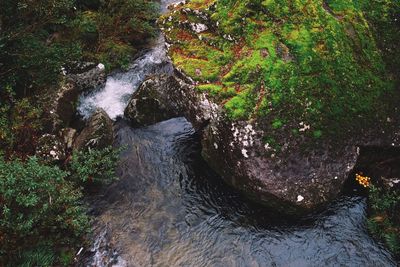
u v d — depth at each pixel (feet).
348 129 21.85
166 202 23.15
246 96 22.22
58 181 20.48
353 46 22.80
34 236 19.54
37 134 24.22
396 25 23.11
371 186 21.27
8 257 18.72
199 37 26.09
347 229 21.20
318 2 23.57
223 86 23.20
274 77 22.22
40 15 25.50
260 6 24.16
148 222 22.21
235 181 22.62
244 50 23.89
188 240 21.39
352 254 20.30
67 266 19.92
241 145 21.56
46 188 19.29
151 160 25.34
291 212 21.62
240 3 24.93
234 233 21.56
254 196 22.03
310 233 21.21
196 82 24.22
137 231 21.76
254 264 20.26
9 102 24.70
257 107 21.86
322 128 21.66
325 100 21.95
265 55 22.90
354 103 22.06
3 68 24.89
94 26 31.07
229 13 25.22
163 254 20.81
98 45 31.32
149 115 27.25
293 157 21.35
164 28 27.96
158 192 23.66
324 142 21.57
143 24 33.17
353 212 21.79
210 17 25.86
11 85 24.77
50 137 24.13
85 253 20.57
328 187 21.25
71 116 27.27
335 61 22.45
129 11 33.37
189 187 23.82
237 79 23.08
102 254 20.63
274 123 21.57
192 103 24.30
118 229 21.83
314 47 22.61
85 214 21.91
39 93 26.21
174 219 22.33
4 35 24.11
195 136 26.66
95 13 32.30
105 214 22.52
